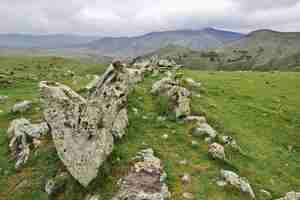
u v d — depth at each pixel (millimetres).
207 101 41344
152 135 27422
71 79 68812
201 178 21844
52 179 21719
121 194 18297
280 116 40750
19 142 28484
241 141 30844
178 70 67438
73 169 20797
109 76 25031
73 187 20484
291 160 29281
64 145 21391
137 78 45344
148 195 17953
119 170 21125
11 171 25266
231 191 20828
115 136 24812
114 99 23516
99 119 21516
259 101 47344
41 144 26688
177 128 29328
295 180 25469
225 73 74750
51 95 22109
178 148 25750
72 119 21375
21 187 22656
